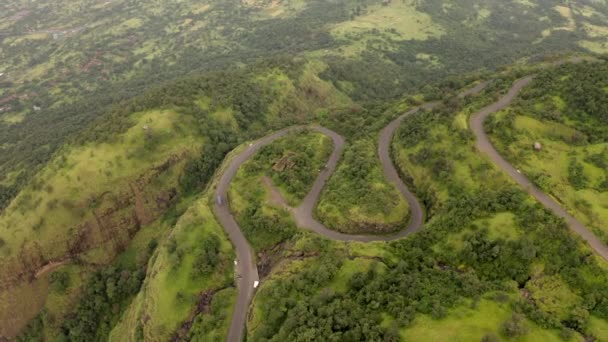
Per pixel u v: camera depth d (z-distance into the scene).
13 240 125.00
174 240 114.81
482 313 76.25
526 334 71.12
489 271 88.56
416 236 99.44
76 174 133.50
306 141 139.62
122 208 137.00
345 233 107.12
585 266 82.94
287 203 117.19
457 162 113.00
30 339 122.38
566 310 79.00
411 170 119.94
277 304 87.31
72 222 129.12
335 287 87.44
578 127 116.19
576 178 102.88
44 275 126.81
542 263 85.44
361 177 118.25
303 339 74.00
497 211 96.56
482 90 145.88
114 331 116.25
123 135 143.50
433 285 84.75
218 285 103.75
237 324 94.31
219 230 116.00
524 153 110.25
